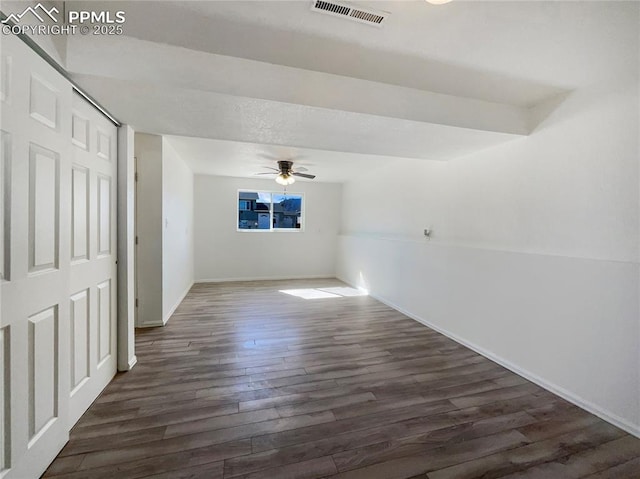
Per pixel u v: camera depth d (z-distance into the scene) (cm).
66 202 148
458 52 164
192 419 175
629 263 173
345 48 161
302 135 241
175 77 159
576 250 202
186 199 486
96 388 192
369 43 156
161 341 293
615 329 179
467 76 189
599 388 186
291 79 178
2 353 112
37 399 130
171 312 381
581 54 165
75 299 167
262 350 277
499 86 202
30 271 124
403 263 410
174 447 152
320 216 668
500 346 258
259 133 236
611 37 149
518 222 246
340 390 211
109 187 207
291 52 165
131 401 191
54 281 140
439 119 211
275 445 156
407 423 176
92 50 148
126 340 229
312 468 142
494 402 200
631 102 174
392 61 173
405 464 145
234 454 149
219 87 165
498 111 227
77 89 162
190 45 159
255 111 191
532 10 130
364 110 193
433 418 181
